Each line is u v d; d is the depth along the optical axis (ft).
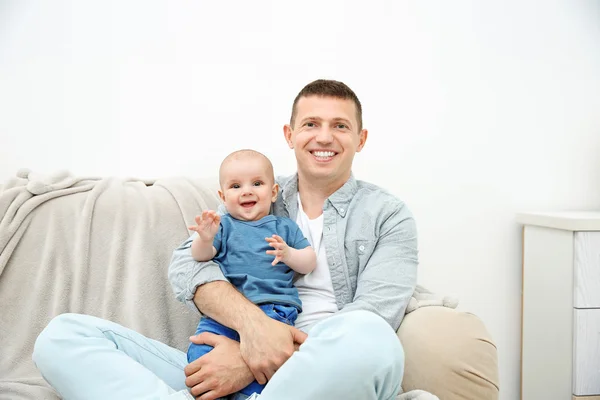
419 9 6.91
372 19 6.85
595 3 7.16
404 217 4.72
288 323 4.26
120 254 5.18
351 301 4.71
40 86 6.44
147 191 5.57
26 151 6.43
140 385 3.47
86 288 5.06
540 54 7.13
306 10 6.79
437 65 6.95
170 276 4.52
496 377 3.98
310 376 3.21
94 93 6.51
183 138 6.63
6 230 4.99
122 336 3.92
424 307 4.45
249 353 3.82
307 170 4.76
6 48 6.40
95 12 6.50
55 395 3.97
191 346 4.12
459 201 6.98
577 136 7.16
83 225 5.16
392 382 3.34
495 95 7.05
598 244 6.09
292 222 4.72
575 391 6.08
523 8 7.09
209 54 6.66
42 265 5.01
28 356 4.74
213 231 4.23
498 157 7.06
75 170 6.48
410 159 6.90
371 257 4.67
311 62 6.80
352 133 4.77
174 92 6.62
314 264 4.54
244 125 6.72
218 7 6.67
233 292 4.16
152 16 6.57
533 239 6.74
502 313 7.07
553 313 6.38
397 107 6.88
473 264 7.01
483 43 7.02
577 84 7.18
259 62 6.73
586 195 7.20
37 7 6.43
